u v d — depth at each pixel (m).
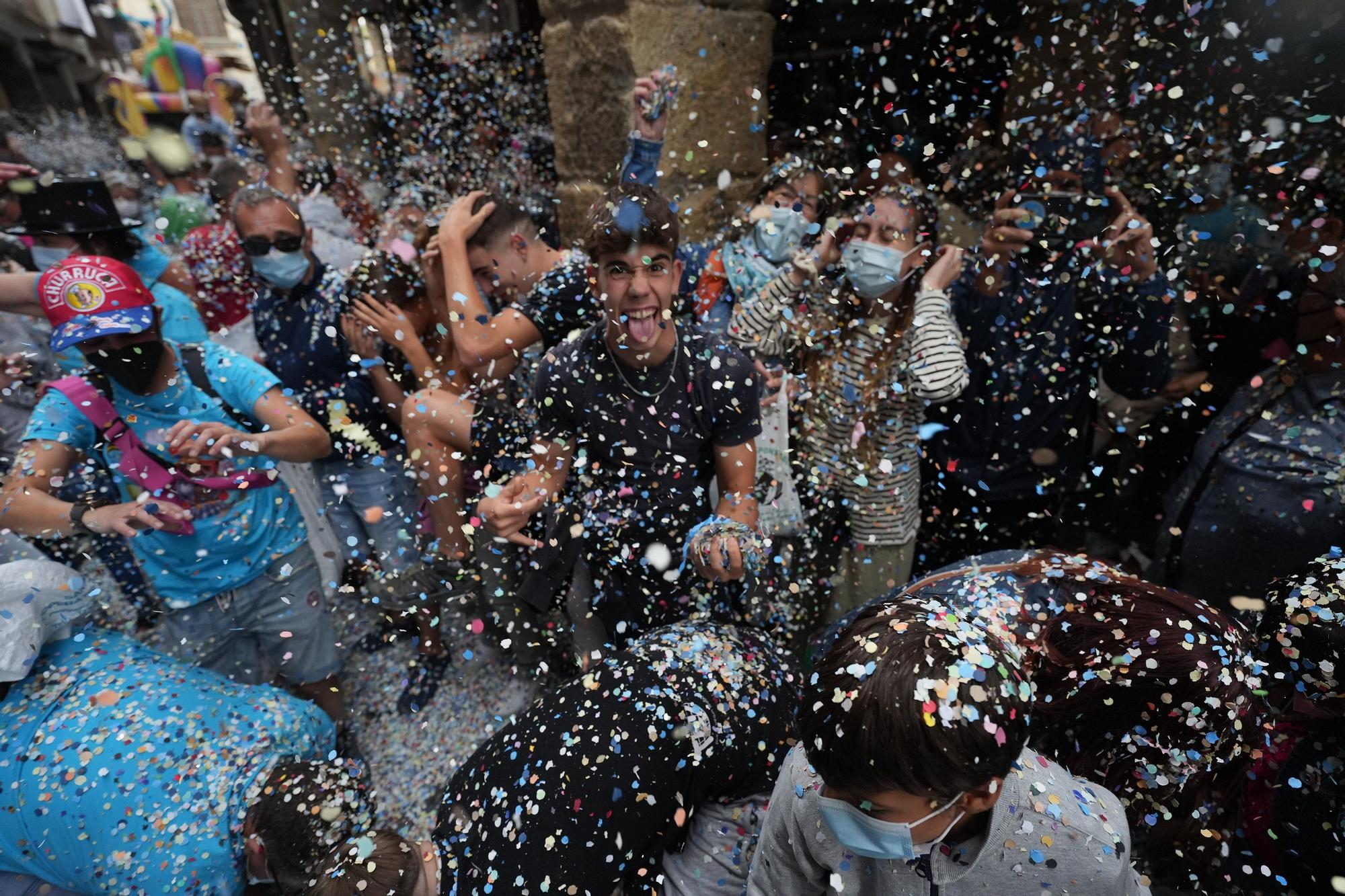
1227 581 1.53
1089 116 1.92
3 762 1.33
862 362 1.82
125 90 4.72
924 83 2.33
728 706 1.20
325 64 4.40
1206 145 1.80
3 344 2.25
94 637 1.60
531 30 3.76
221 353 1.78
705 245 2.18
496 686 2.16
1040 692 0.97
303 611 1.97
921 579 1.24
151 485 1.69
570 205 2.76
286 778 1.32
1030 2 2.19
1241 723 0.95
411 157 3.91
